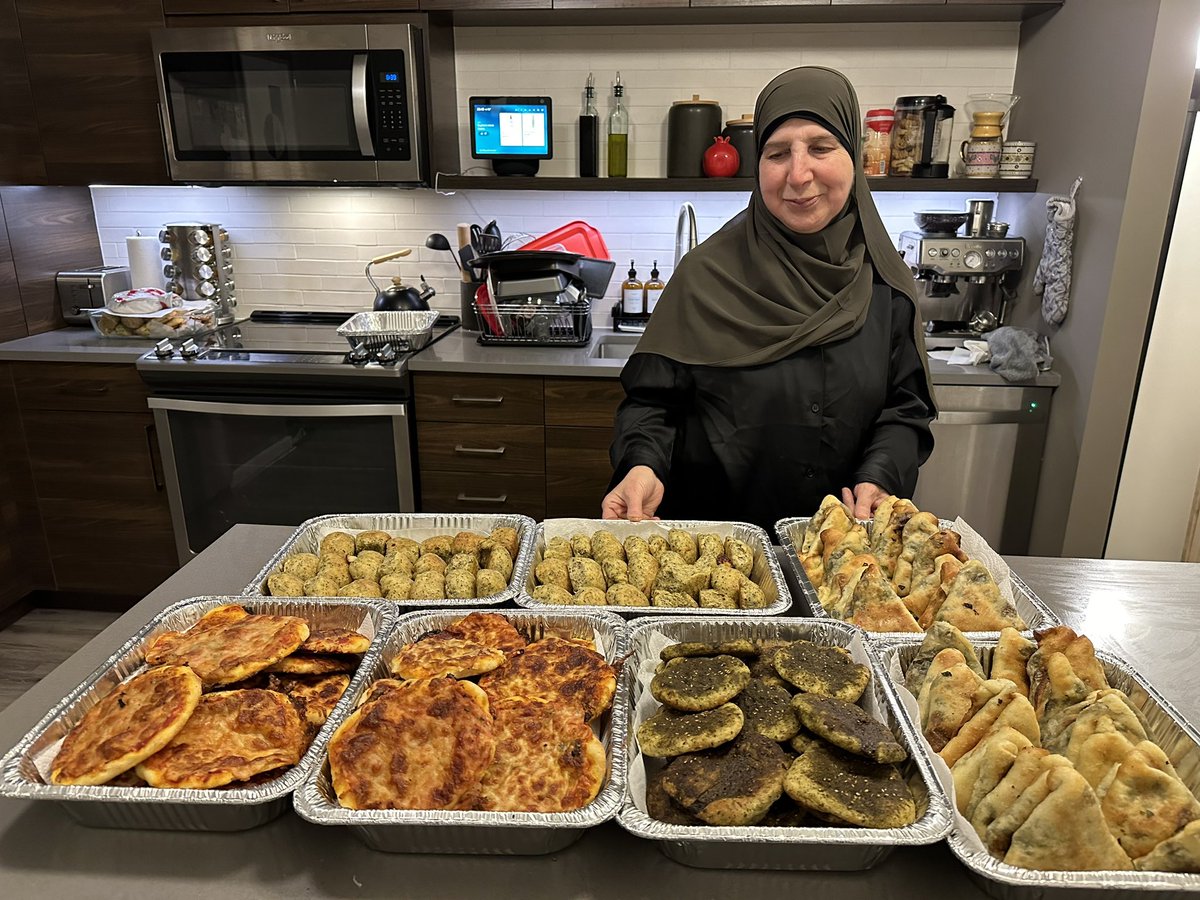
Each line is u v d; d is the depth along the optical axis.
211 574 1.32
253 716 0.85
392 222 3.09
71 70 2.71
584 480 2.62
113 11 2.64
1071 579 1.33
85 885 0.75
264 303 3.19
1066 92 2.46
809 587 1.21
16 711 0.97
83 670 1.06
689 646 0.97
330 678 0.97
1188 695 1.02
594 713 0.89
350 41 2.53
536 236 3.06
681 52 2.86
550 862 0.78
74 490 2.82
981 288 2.91
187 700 0.83
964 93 2.85
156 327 2.78
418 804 0.76
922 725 0.90
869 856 0.73
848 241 1.73
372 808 0.75
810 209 1.61
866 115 2.72
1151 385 2.30
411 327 2.83
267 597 1.12
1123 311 2.22
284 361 2.55
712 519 1.85
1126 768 0.75
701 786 0.78
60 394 2.71
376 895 0.74
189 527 2.79
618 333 2.94
